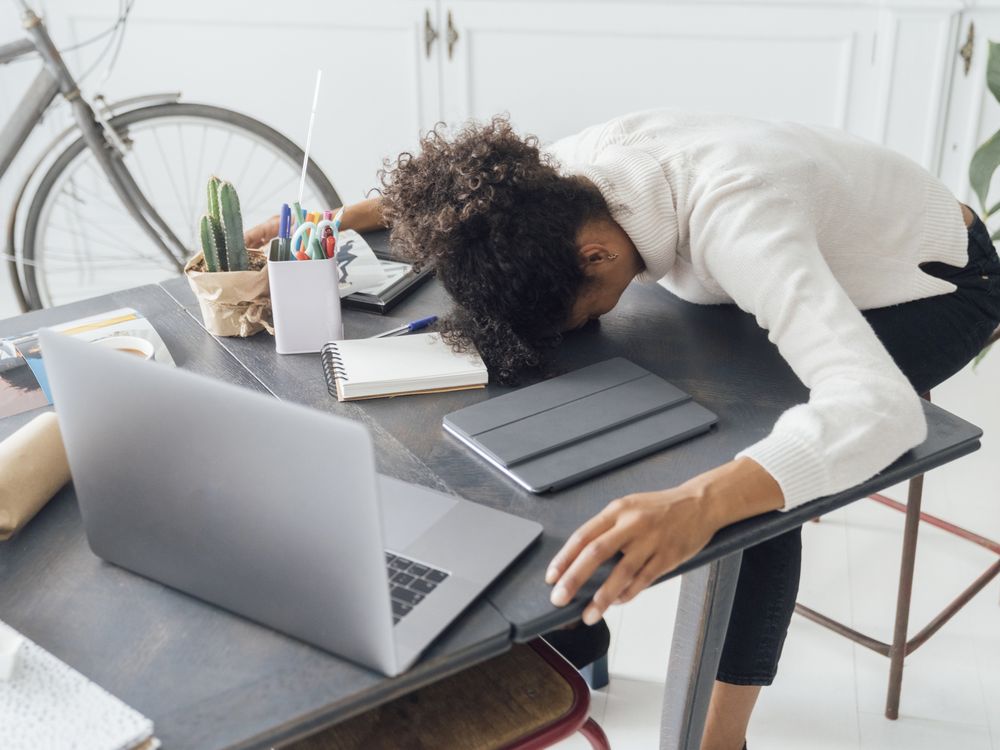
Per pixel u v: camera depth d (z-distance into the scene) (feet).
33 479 3.81
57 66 8.86
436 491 3.88
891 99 10.55
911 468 4.00
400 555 3.54
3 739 2.84
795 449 3.76
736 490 3.67
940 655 6.74
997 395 9.61
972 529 7.84
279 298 4.79
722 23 10.44
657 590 7.38
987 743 6.14
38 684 3.04
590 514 3.78
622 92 10.93
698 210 4.48
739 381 4.62
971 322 5.42
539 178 4.51
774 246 4.23
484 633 3.25
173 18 10.91
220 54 11.10
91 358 3.18
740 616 4.90
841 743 6.14
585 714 4.16
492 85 11.03
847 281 5.15
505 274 4.45
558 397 4.43
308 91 11.21
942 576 7.40
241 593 3.32
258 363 4.85
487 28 10.70
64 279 12.18
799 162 4.69
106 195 11.85
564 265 4.52
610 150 4.90
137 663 3.20
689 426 4.22
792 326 4.11
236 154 11.66
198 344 5.02
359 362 4.64
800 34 10.39
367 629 3.06
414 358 4.68
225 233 4.94
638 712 6.37
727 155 4.62
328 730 4.07
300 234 4.80
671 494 3.64
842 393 3.88
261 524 3.11
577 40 10.71
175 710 3.03
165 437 3.17
